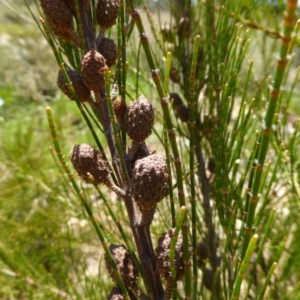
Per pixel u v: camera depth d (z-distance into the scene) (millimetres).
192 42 243
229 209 181
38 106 688
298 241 222
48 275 281
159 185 118
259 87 239
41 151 482
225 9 215
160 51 253
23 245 350
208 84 226
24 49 840
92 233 348
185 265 119
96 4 145
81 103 138
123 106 135
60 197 355
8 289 290
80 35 139
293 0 73
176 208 268
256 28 293
